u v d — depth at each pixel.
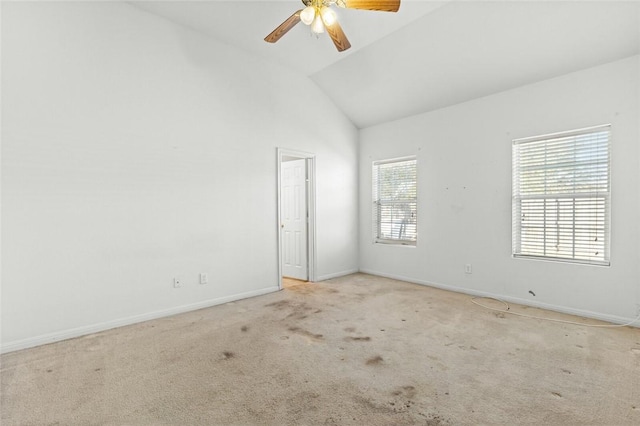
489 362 2.20
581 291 3.12
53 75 2.62
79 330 2.74
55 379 2.02
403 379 2.00
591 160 3.08
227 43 3.71
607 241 2.99
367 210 5.23
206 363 2.22
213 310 3.40
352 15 3.11
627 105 2.84
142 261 3.09
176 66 3.32
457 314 3.21
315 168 4.69
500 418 1.62
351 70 4.21
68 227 2.70
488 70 3.46
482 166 3.83
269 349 2.44
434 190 4.32
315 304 3.58
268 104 4.11
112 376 2.05
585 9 2.60
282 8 3.07
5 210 2.44
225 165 3.70
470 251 3.96
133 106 3.04
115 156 2.94
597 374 2.03
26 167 2.52
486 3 2.82
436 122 4.28
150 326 2.95
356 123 5.22
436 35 3.28
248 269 3.90
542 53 3.06
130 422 1.61
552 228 3.34
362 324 2.95
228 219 3.72
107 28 2.89
